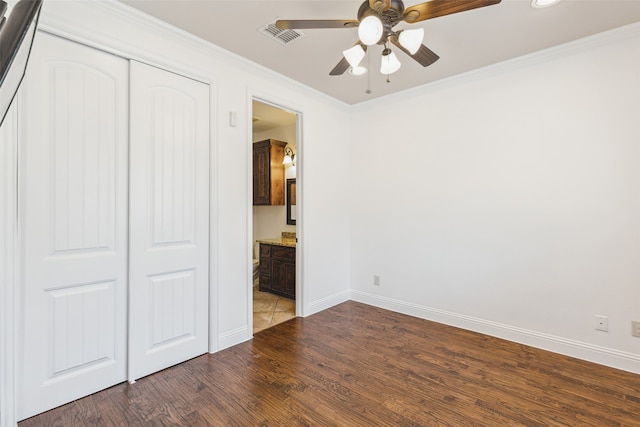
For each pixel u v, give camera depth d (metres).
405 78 3.24
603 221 2.47
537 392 2.10
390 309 3.76
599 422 1.81
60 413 1.86
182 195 2.45
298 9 2.11
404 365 2.46
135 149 2.19
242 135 2.84
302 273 3.54
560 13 2.15
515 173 2.87
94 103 2.01
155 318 2.32
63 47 1.89
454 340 2.91
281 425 1.78
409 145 3.56
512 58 2.81
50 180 1.86
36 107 1.80
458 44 2.56
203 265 2.60
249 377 2.27
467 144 3.14
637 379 2.25
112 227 2.11
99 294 2.07
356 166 4.07
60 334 1.91
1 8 0.59
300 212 3.54
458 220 3.22
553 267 2.69
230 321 2.77
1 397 1.65
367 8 1.68
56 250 1.88
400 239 3.67
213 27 2.32
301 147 3.50
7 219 1.67
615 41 2.39
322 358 2.56
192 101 2.50
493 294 3.01
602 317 2.48
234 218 2.79
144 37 2.21
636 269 2.35
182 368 2.39
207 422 1.80
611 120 2.42
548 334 2.71
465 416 1.87
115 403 1.96
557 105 2.65
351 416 1.86
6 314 1.67
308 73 3.11
